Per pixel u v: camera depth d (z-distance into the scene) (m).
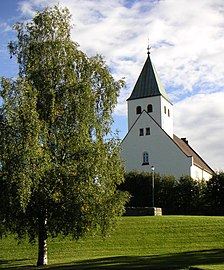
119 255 29.42
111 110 27.19
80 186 24.34
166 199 65.81
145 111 78.38
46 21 27.55
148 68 83.69
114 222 25.80
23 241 33.81
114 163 26.52
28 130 22.89
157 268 20.75
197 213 64.44
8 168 22.62
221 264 21.27
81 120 25.50
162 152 75.56
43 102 25.41
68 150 25.11
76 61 26.89
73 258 28.70
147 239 35.47
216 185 64.31
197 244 33.38
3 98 23.53
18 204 23.41
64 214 24.56
